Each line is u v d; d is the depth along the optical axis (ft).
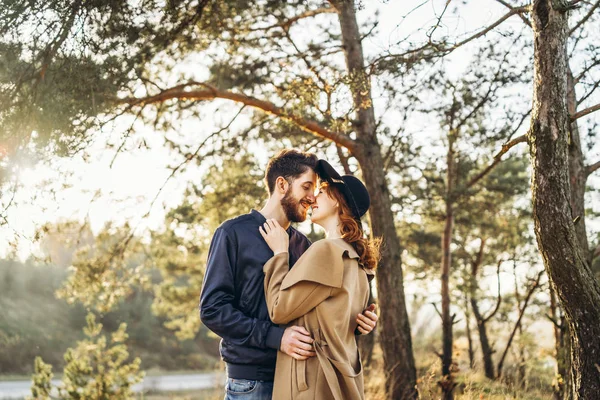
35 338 100.48
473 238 46.26
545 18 11.68
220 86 24.57
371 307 9.55
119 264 29.25
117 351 26.43
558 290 11.82
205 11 19.93
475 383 20.03
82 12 15.90
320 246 8.75
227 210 33.04
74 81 16.29
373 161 26.89
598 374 11.37
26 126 15.99
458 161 32.65
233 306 9.25
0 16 15.25
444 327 28.78
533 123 11.83
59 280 126.21
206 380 86.43
